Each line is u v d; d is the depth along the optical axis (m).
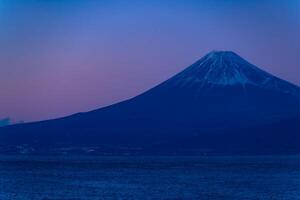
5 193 162.25
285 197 155.75
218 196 157.25
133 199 150.25
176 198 152.50
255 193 164.25
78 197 153.50
